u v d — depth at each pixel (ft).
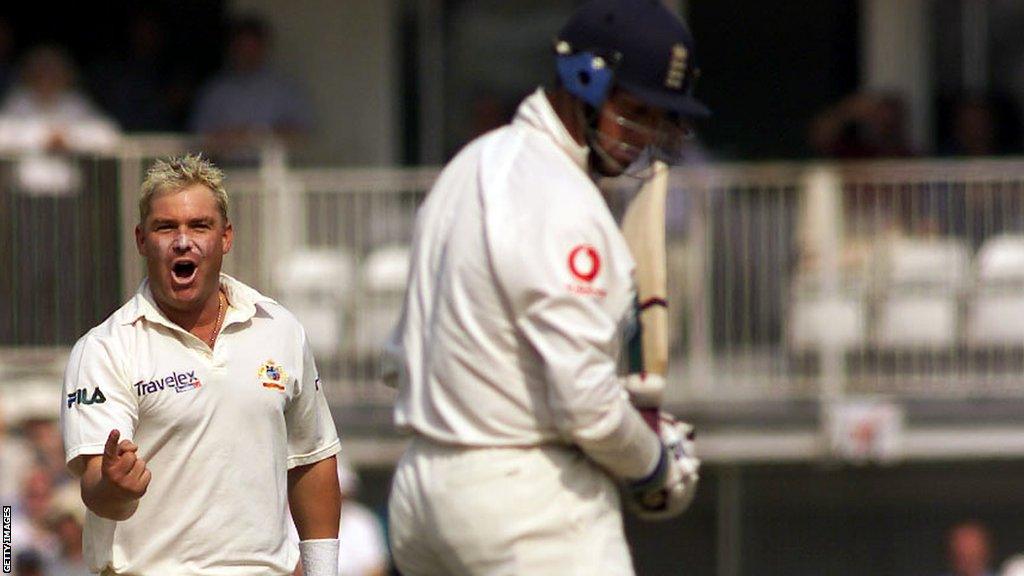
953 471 156.76
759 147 174.40
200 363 55.42
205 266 55.01
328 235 147.43
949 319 146.30
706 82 174.81
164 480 55.21
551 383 59.21
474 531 60.49
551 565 60.39
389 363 64.75
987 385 146.00
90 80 163.12
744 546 156.66
